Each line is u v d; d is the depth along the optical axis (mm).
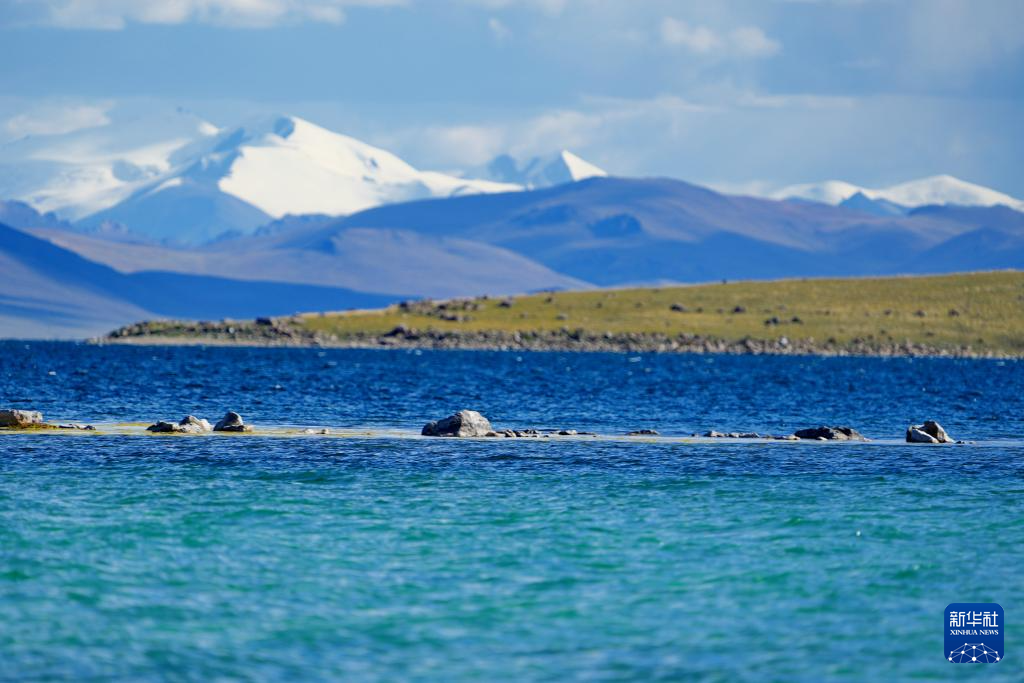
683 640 119438
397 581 138750
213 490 190500
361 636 119625
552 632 121438
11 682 106562
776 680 109312
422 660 113250
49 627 120750
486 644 117750
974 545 158625
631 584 138625
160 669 110000
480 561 147875
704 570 144875
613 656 114812
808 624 124750
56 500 180250
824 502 187375
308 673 109688
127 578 138125
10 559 145125
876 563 148750
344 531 163000
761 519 173875
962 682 109625
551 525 168375
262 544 154875
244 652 114562
